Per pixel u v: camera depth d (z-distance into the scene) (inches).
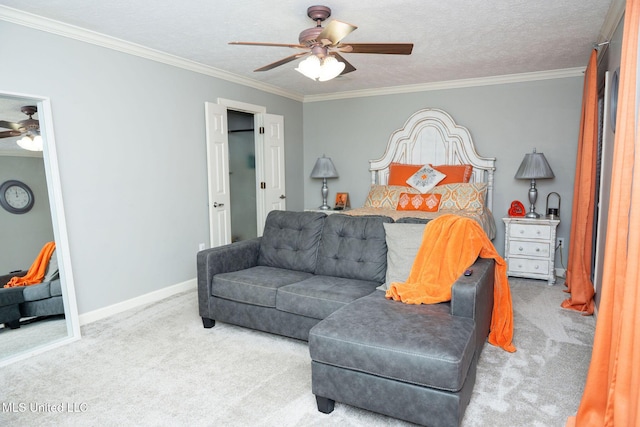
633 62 60.1
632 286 55.2
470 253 96.0
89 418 76.7
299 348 106.8
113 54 131.7
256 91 198.4
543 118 179.2
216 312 118.2
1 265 103.6
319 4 103.6
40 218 110.8
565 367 94.0
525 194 185.5
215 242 171.6
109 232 132.3
